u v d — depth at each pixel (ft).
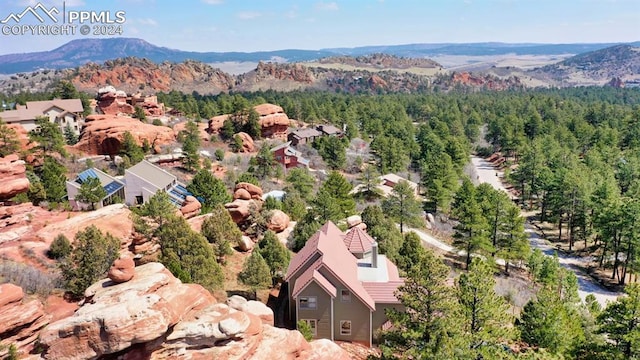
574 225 221.87
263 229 159.43
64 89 406.41
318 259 109.81
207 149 302.25
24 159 204.64
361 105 558.56
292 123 467.52
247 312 75.87
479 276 79.46
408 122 497.46
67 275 89.51
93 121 273.75
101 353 57.67
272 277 128.16
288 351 70.49
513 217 181.47
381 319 108.88
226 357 63.62
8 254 96.27
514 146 395.14
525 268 196.75
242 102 359.46
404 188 207.62
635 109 497.46
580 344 96.78
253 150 324.19
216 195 181.37
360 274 117.80
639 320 84.38
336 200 183.62
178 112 444.55
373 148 333.21
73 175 214.48
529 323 101.09
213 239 132.05
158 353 61.72
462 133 472.85
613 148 335.06
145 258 116.88
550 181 250.16
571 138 383.86
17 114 303.68
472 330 80.02
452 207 244.01
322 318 107.34
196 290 71.15
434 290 76.07
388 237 151.53
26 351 65.00
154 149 270.26
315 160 337.72
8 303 66.95
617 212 180.34
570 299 120.67
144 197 185.16
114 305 60.23
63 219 121.19
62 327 57.98
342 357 77.10
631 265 176.14
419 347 76.64
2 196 109.70
